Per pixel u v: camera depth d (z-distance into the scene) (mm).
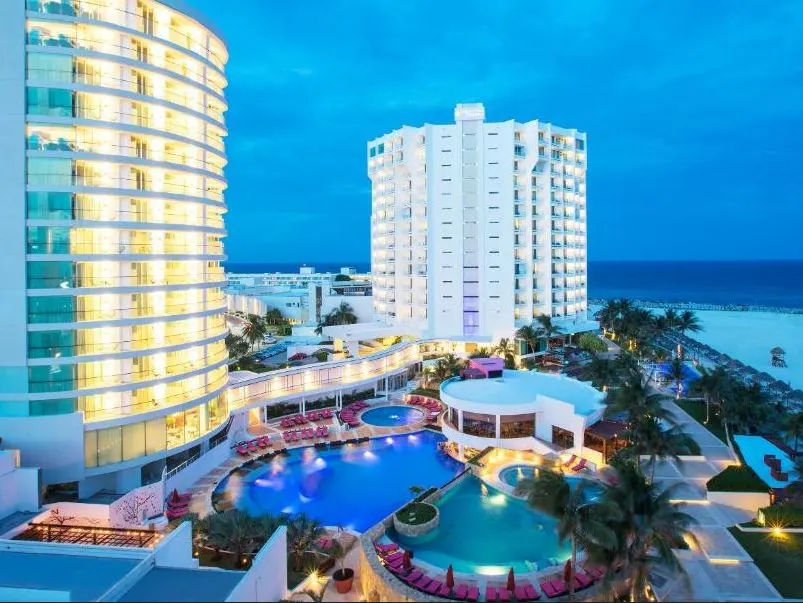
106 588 23031
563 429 48562
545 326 88062
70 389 38062
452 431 51938
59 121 37312
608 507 24531
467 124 92000
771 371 93438
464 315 93125
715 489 37656
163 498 39156
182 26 45469
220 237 51875
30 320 37219
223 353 50281
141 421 40469
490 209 91688
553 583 28562
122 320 39406
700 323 151750
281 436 55125
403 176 97562
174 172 43188
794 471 39781
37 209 37281
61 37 38312
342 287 150250
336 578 29234
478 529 36125
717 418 57062
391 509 41094
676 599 27344
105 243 39781
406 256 97750
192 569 23906
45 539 31766
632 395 39969
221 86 50281
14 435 37031
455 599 27406
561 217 97500
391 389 75188
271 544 25422
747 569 29922
